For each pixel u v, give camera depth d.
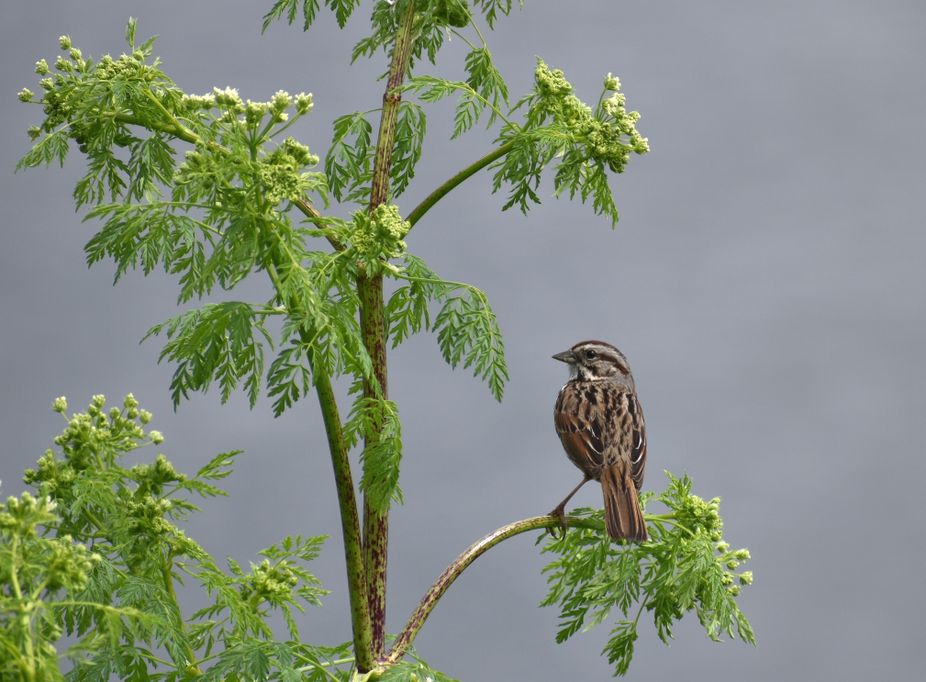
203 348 9.39
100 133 10.74
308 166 9.67
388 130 11.52
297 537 10.77
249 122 9.44
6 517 7.74
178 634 9.63
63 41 10.92
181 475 10.15
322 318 9.34
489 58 12.10
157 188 11.05
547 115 11.89
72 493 9.84
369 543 10.67
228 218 9.59
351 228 10.12
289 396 9.29
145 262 9.90
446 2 11.95
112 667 9.57
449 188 11.46
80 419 10.09
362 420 10.14
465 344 10.60
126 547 9.98
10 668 7.25
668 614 11.88
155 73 10.73
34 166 10.82
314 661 10.33
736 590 11.73
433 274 10.91
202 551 10.22
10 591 7.91
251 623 10.28
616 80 11.73
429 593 11.09
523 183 11.69
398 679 10.24
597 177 11.80
